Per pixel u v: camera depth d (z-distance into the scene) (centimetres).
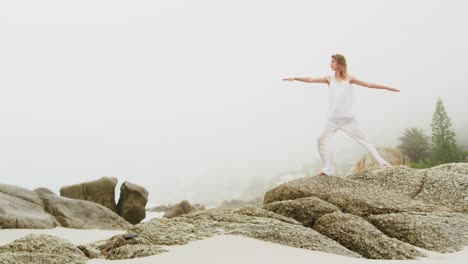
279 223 727
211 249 616
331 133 997
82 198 1803
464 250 677
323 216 761
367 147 1014
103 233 1234
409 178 970
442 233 717
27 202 1420
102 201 1831
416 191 936
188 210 2095
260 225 715
